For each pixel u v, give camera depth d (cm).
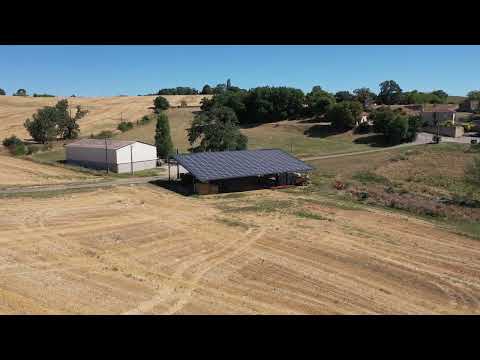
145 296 2147
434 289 2380
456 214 3947
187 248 2919
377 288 2362
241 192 4847
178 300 2111
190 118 11962
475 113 11912
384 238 3253
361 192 4794
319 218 3769
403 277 2533
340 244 3078
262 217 3756
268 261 2711
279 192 4872
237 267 2598
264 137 9956
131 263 2619
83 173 5894
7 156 7319
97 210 3875
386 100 15125
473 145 7231
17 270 2447
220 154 5378
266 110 11900
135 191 4756
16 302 2022
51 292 2158
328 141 9275
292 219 3712
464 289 2391
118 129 10738
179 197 4531
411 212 4072
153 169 6381
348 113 9862
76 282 2300
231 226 3456
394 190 4916
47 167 6219
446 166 6078
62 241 2995
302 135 10206
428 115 10619
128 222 3519
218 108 6944
